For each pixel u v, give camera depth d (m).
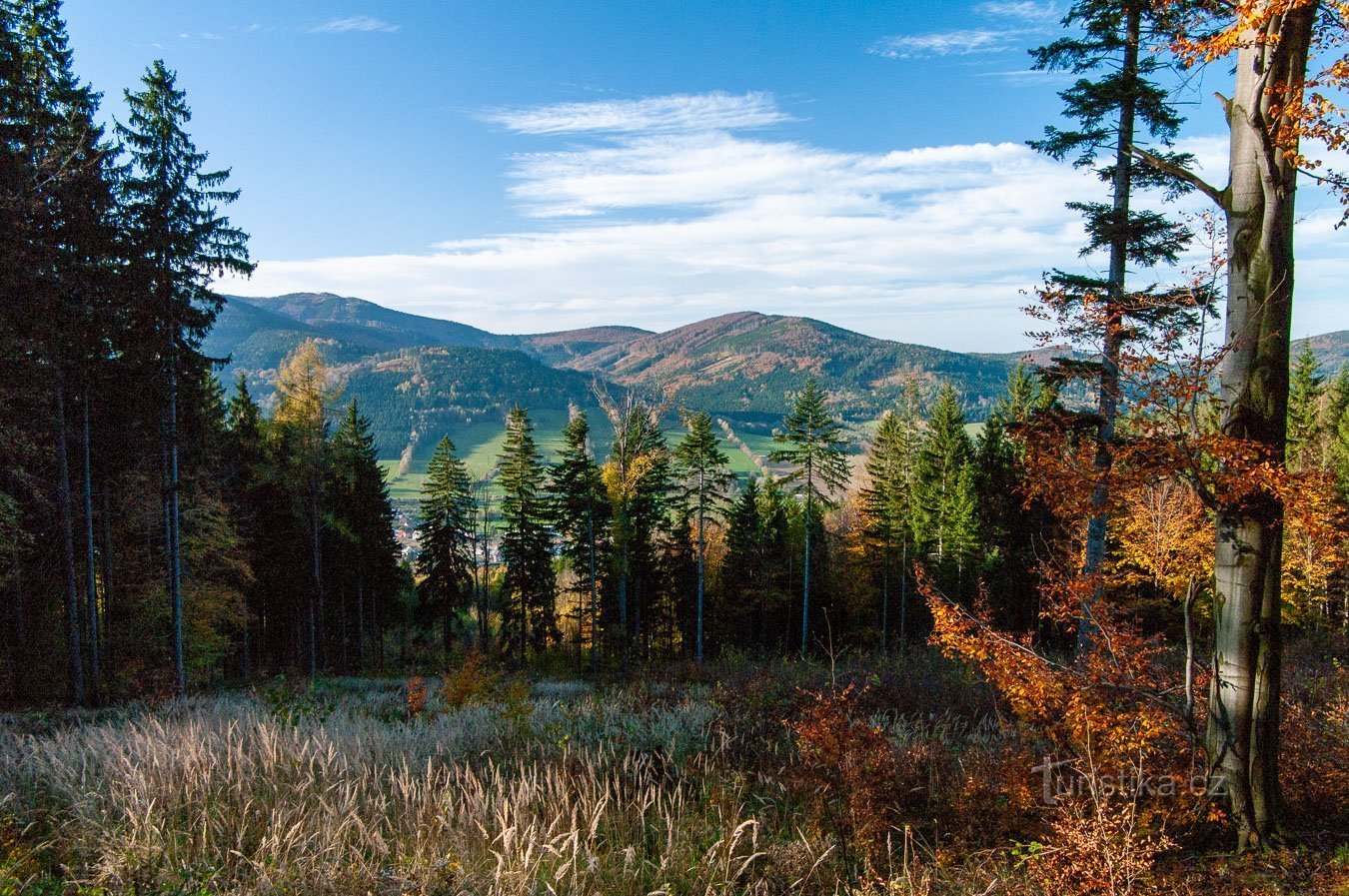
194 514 25.38
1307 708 7.84
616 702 11.92
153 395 19.48
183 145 19.39
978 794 6.10
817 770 6.43
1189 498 7.42
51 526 19.98
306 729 7.86
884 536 42.12
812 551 46.97
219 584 28.48
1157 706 5.74
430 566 42.84
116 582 24.56
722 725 8.84
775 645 44.94
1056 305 5.96
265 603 37.81
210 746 6.78
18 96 15.77
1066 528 13.13
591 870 4.85
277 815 5.20
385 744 7.57
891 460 44.00
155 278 18.80
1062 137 14.28
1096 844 4.44
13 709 16.36
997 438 43.72
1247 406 5.20
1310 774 5.71
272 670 36.78
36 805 5.82
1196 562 7.56
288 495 35.19
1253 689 5.18
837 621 47.72
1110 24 13.32
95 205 17.34
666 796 6.61
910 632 43.66
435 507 42.16
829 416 38.34
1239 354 5.27
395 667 38.28
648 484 40.72
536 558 41.44
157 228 18.72
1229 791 5.18
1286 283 5.13
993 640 6.11
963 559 40.47
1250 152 5.26
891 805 6.04
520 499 41.47
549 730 8.68
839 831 5.82
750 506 45.88
